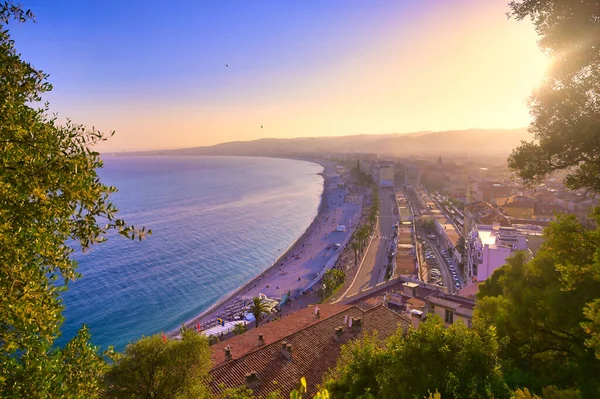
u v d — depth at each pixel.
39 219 9.70
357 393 19.25
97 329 79.56
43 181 9.48
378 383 18.48
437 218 166.25
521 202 134.12
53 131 10.45
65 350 12.00
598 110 14.79
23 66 10.30
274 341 35.31
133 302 93.25
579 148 15.11
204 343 21.28
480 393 15.16
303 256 137.25
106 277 107.88
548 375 20.88
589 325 12.24
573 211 127.62
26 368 10.14
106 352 13.53
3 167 9.22
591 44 13.86
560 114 15.34
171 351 20.14
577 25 13.92
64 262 11.15
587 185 15.52
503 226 94.75
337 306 47.78
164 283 106.25
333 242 154.62
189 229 169.62
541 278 22.31
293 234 170.62
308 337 36.84
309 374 32.25
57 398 10.16
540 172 16.48
